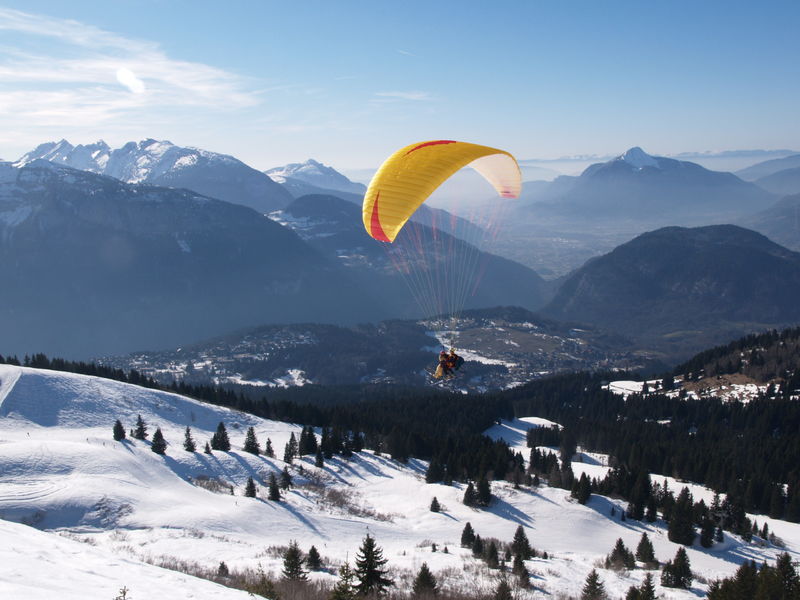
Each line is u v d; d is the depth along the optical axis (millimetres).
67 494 58844
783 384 140375
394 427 103938
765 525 72375
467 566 50594
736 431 125688
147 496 62969
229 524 59312
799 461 99750
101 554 21672
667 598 47125
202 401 123750
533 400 166125
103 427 97375
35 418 94625
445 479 87438
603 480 85750
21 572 16125
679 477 98375
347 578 25172
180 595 18078
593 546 68000
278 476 82312
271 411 124000
